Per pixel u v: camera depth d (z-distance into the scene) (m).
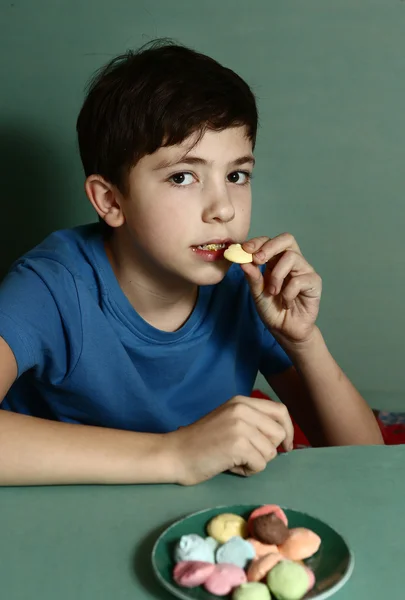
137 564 0.58
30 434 0.74
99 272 1.04
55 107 1.63
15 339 0.89
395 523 0.64
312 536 0.58
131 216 0.95
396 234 1.69
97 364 1.02
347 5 1.57
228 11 1.58
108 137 0.95
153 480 0.72
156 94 0.88
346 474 0.74
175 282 1.03
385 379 1.77
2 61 1.62
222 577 0.53
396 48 1.59
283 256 0.99
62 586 0.55
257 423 0.76
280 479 0.73
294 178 1.67
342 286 1.73
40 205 1.68
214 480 0.73
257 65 1.61
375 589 0.54
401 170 1.65
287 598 0.51
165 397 1.10
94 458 0.72
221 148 0.87
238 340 1.20
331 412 1.08
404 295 1.72
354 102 1.62
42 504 0.68
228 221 0.89
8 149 1.66
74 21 1.59
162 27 1.59
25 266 1.01
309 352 1.07
